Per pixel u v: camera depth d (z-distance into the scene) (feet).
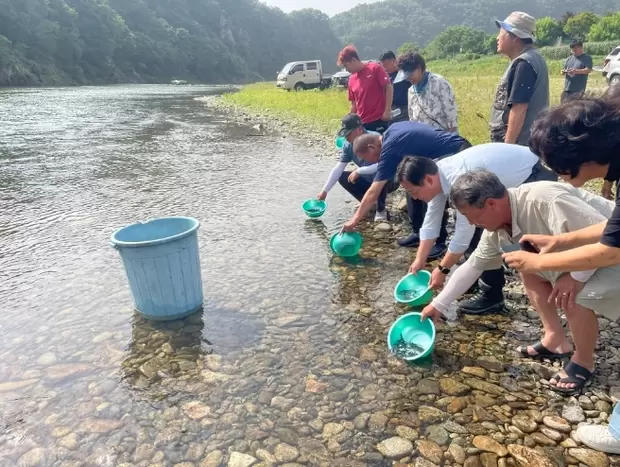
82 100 79.41
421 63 15.96
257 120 48.16
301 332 10.31
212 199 20.42
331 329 10.42
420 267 11.00
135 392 8.47
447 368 9.01
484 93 47.29
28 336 10.36
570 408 7.86
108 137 38.27
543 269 6.63
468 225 9.53
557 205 7.39
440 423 7.61
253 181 23.32
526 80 12.34
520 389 8.39
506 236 8.59
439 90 15.89
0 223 17.81
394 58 20.42
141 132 41.11
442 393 8.31
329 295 11.96
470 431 7.43
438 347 9.69
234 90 120.06
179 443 7.29
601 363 8.90
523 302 11.48
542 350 9.20
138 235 11.05
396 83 20.13
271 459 6.95
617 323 10.21
